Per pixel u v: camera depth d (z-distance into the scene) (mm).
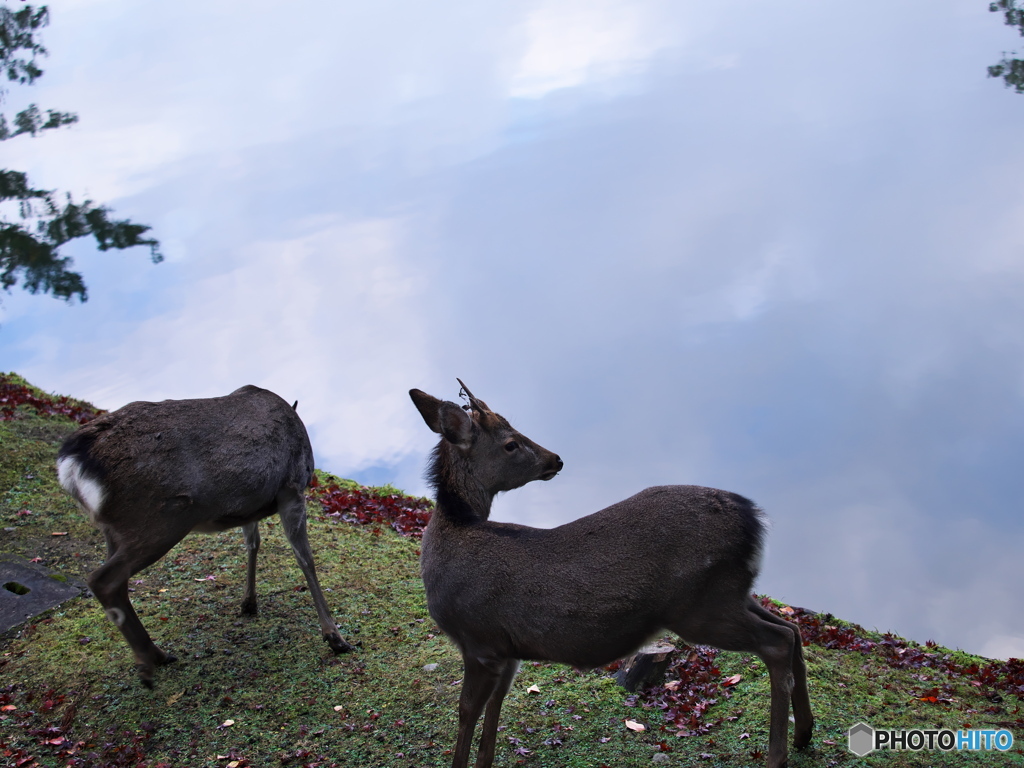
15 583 7066
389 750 5035
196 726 5387
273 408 6309
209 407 6012
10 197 20719
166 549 5676
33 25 22188
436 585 4668
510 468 5012
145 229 21312
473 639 4594
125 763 5062
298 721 5395
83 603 6883
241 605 6777
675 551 4227
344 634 6449
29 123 22297
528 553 4484
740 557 4207
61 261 20156
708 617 4254
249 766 4965
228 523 6051
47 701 5676
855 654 6289
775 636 4227
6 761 5066
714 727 5012
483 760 4613
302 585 7258
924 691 5598
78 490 5527
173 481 5617
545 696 5512
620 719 5184
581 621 4324
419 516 9375
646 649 5645
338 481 10648
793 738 4785
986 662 6418
